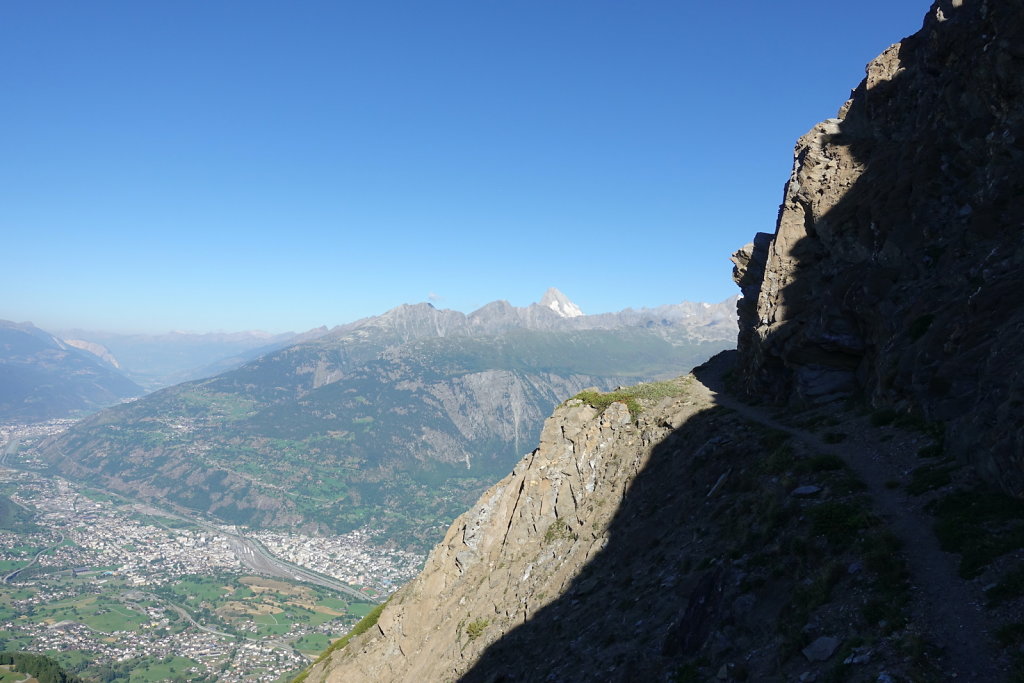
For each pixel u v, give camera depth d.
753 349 51.19
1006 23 38.19
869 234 43.69
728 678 18.45
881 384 33.00
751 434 36.62
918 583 17.05
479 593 45.50
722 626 20.98
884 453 26.78
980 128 39.16
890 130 51.28
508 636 36.31
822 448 29.80
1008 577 15.52
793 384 43.72
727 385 55.75
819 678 15.71
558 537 42.91
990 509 18.64
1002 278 28.38
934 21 49.72
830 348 40.62
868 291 39.50
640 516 36.66
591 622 29.69
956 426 23.62
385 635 52.75
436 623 47.62
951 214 38.72
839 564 19.44
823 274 46.91
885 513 21.09
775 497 25.95
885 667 14.58
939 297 33.31
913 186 42.66
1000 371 22.73
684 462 38.50
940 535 18.64
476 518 51.38
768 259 53.59
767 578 21.36
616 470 44.22
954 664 13.95
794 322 45.06
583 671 25.36
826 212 49.62
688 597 24.78
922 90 48.50
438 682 38.94
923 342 30.62
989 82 38.47
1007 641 13.84
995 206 34.72
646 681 21.41
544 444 50.59
